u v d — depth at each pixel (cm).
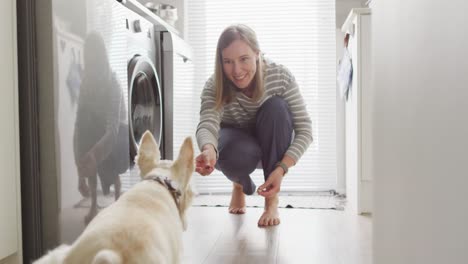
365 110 249
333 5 354
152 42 246
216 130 218
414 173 73
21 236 132
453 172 58
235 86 222
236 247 181
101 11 163
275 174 214
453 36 58
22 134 137
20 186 133
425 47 68
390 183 87
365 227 217
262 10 360
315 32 356
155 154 124
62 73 139
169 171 118
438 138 63
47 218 138
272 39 360
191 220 239
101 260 74
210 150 199
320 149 353
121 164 177
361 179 251
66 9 141
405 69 78
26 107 136
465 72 55
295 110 228
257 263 159
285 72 227
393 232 86
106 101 165
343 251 173
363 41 249
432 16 65
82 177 149
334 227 218
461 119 56
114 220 88
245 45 210
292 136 231
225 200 317
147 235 86
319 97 355
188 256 169
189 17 367
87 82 152
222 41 213
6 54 126
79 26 148
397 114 83
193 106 336
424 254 69
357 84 249
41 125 137
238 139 229
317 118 355
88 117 153
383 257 93
